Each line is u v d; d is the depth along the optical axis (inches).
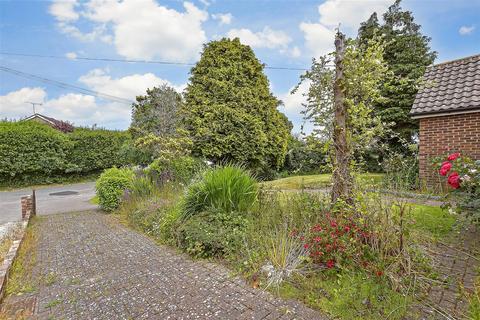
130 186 310.2
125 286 123.3
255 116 534.6
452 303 95.0
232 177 186.7
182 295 112.9
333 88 151.6
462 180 136.1
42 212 323.3
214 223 166.7
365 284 104.2
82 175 666.8
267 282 116.1
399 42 507.8
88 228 233.3
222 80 522.6
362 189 136.0
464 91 286.0
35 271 144.1
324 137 162.2
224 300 107.4
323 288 108.0
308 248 124.6
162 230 190.5
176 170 347.9
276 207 178.7
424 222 166.2
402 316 89.2
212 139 494.9
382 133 164.2
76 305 109.5
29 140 571.8
